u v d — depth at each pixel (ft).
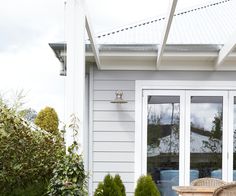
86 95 21.02
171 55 19.06
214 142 20.79
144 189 16.80
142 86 20.80
